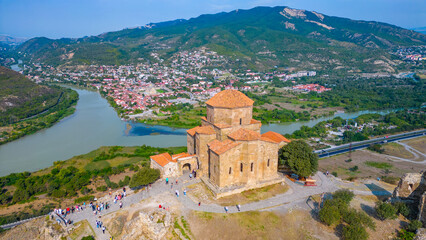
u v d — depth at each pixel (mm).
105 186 78562
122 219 54562
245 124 67438
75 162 104750
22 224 58938
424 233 43375
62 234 52000
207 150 68688
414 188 54062
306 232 48812
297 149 67562
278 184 65562
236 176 62281
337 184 67750
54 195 75562
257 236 48219
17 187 83438
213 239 47719
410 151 117250
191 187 64438
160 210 55062
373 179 74250
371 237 46406
